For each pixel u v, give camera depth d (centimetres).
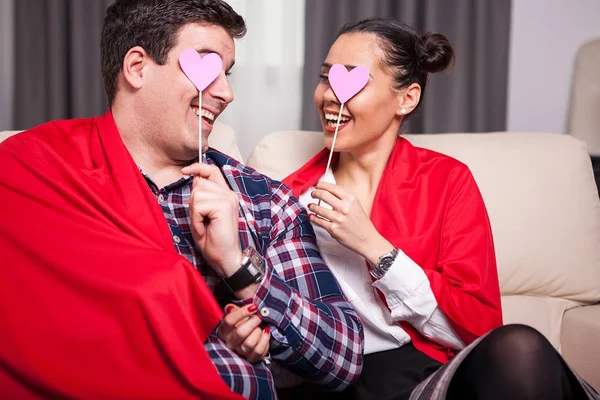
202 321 103
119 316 100
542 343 99
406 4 260
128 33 115
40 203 108
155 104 115
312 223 137
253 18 257
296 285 121
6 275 103
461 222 137
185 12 114
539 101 296
